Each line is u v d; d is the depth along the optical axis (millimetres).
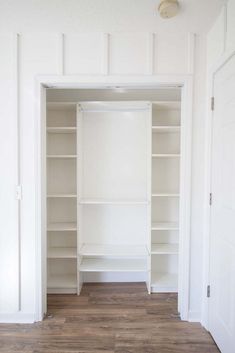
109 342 1854
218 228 1815
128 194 2836
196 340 1878
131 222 2859
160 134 2809
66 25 1938
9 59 2055
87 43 2055
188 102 2061
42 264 2123
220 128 1799
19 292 2094
